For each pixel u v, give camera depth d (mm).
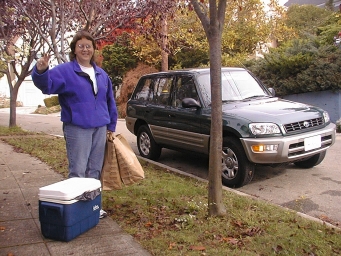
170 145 7875
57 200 3703
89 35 4164
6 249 3594
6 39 8781
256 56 20875
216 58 4262
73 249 3615
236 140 6266
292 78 14914
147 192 5508
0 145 9703
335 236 4082
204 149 6957
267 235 4012
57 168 6898
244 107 6738
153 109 8133
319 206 5477
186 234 4008
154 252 3594
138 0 8570
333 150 9344
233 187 6414
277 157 5977
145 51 17797
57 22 9008
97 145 4340
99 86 4254
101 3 8344
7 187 5684
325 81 13977
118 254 3541
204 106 6969
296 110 6617
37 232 3992
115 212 4707
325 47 14758
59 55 7828
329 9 25281
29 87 33281
